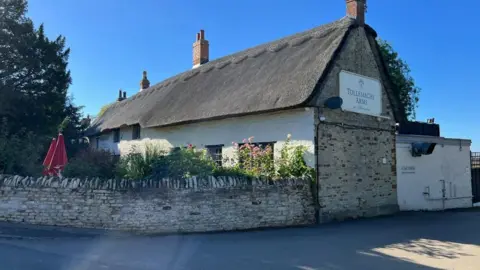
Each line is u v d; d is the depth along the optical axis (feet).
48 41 61.31
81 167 34.65
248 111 40.42
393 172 48.39
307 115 38.63
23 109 55.93
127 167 34.65
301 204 36.45
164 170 34.06
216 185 32.12
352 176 42.27
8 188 31.24
